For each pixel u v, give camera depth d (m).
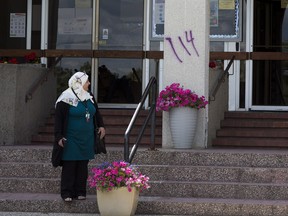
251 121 13.80
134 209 9.40
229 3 15.70
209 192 10.33
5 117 12.77
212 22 15.73
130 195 9.23
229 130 13.47
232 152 11.11
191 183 10.40
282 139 13.24
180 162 11.07
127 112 14.44
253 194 10.23
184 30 12.21
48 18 16.33
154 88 11.46
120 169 9.23
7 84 12.79
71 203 9.91
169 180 10.72
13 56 16.38
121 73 16.03
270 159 10.93
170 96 11.76
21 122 13.10
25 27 16.39
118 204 9.19
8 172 11.03
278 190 10.20
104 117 14.33
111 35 16.12
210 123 12.68
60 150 9.66
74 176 9.88
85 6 16.22
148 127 13.61
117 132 13.73
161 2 15.89
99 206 9.34
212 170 10.66
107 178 9.15
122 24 16.08
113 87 16.02
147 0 15.95
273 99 15.64
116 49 16.08
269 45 15.73
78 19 16.25
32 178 10.87
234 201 9.94
